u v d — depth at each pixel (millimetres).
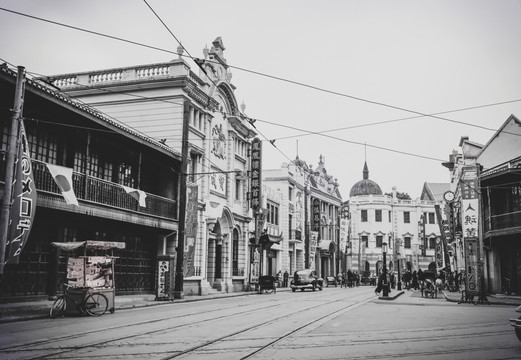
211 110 32625
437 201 79062
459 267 44219
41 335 10742
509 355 9070
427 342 10625
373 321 14938
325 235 66188
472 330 12820
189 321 14047
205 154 31594
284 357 8578
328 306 21297
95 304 15641
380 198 80562
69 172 17984
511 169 27000
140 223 23062
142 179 26672
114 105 29688
